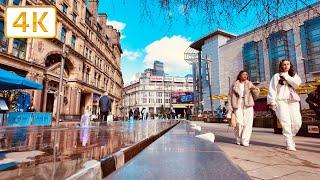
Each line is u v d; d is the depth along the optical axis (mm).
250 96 4777
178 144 2496
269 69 47438
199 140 2922
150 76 109312
